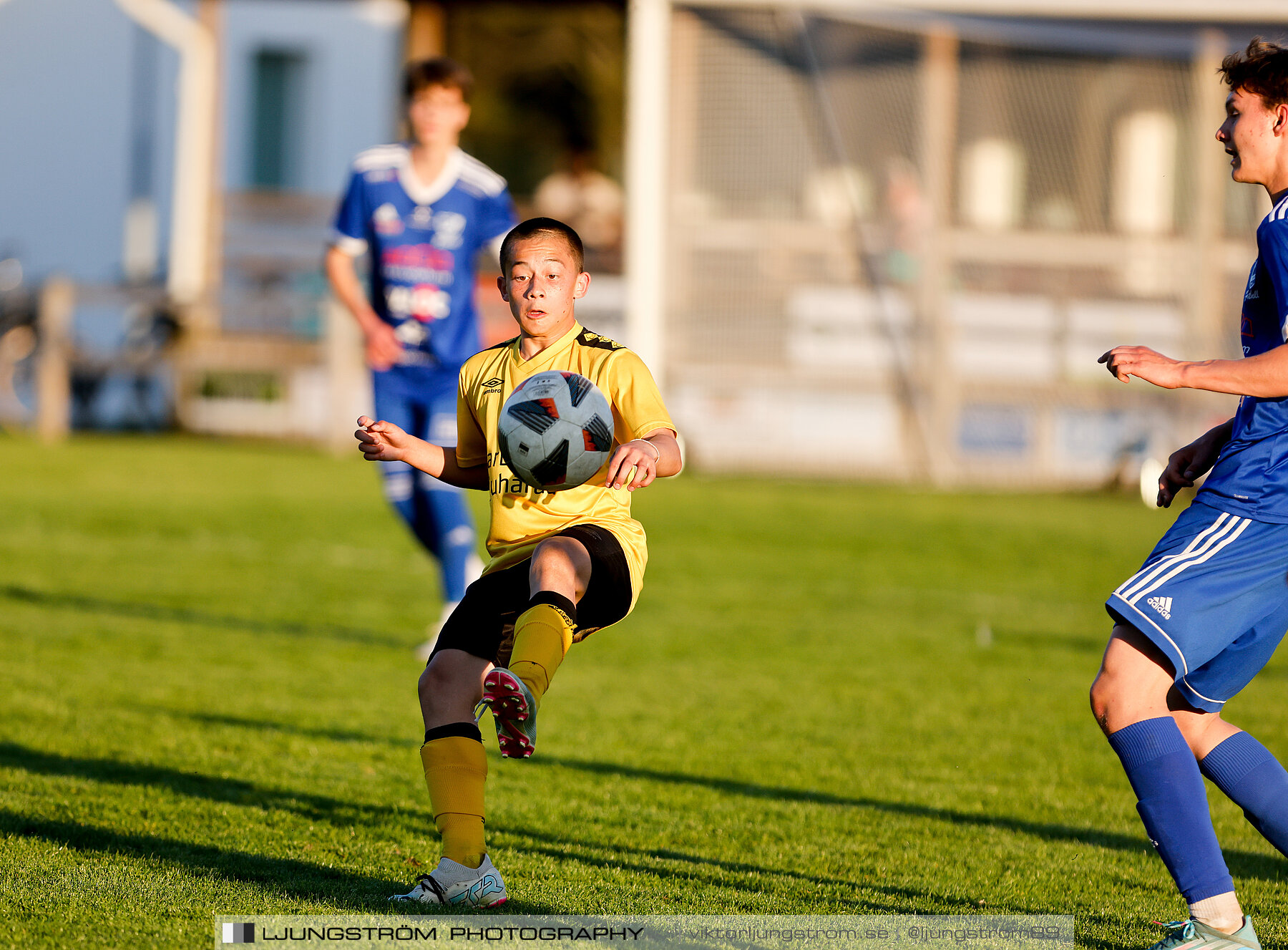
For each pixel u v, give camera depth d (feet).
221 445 213.46
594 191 250.98
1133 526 154.92
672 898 40.60
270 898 38.68
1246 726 70.85
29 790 50.39
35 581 104.42
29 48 256.52
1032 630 99.14
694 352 203.31
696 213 206.18
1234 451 36.88
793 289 204.85
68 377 216.33
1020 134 208.13
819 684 79.15
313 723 64.54
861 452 203.62
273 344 220.64
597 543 39.73
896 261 204.95
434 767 39.37
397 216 82.99
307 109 261.44
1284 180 37.01
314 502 154.81
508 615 40.96
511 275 42.01
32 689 68.69
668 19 205.46
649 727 67.26
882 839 49.08
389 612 98.07
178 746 58.80
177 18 234.38
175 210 248.73
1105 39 199.21
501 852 45.50
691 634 94.84
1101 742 66.23
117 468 174.19
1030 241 205.98
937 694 76.79
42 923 35.83
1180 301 205.05
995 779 58.95
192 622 90.63
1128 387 200.85
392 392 84.64
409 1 234.58
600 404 40.29
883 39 208.23
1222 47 200.34
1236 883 44.86
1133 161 207.21
